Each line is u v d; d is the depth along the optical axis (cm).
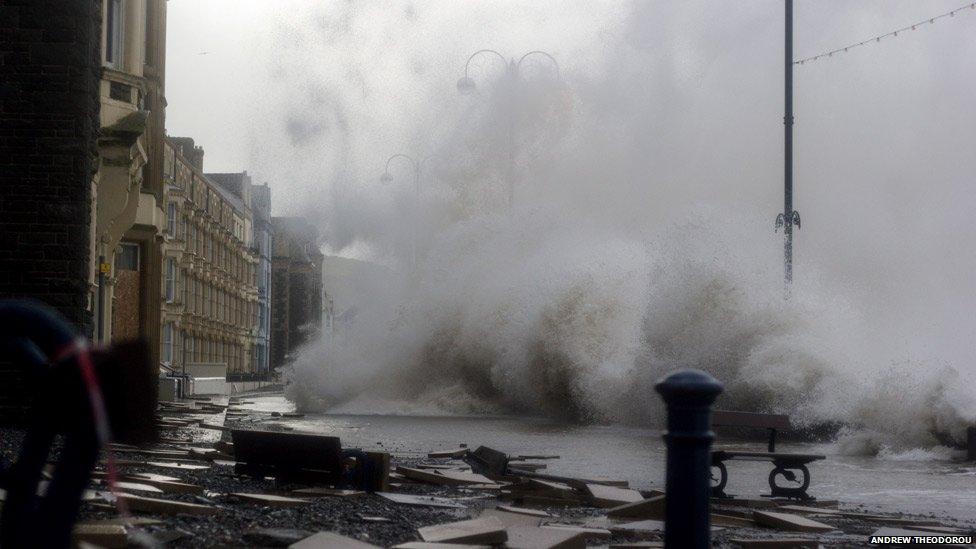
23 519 217
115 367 209
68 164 1794
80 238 1792
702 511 353
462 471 1166
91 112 1858
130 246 3572
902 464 1491
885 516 898
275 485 986
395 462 1312
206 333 7606
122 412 208
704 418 357
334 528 705
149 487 829
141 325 3578
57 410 218
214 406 2994
